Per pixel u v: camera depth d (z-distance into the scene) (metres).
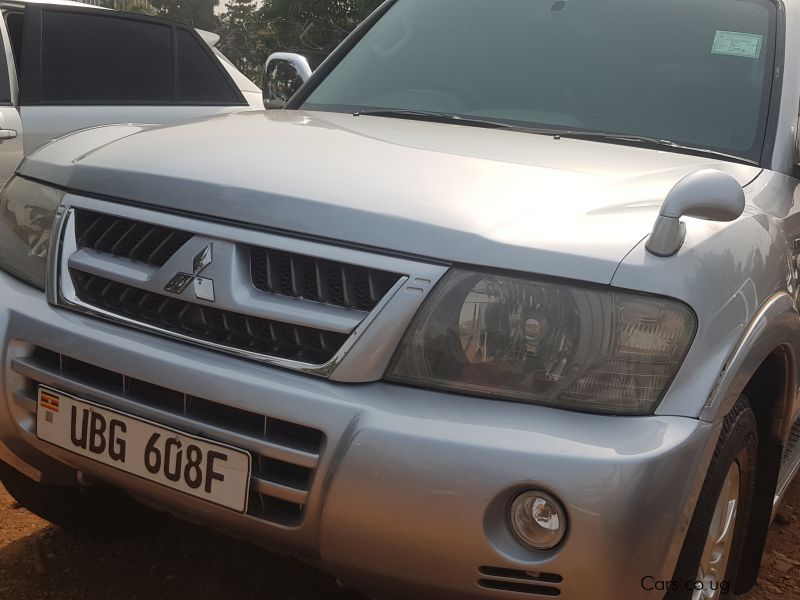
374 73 3.29
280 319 1.93
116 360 2.02
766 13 3.05
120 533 2.86
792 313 2.28
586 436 1.79
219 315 2.01
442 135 2.62
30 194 2.42
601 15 3.16
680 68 2.95
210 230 2.03
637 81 2.94
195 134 2.51
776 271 2.26
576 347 1.85
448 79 3.13
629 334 1.85
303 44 24.72
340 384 1.87
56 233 2.26
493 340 1.86
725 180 1.98
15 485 2.62
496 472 1.74
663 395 1.86
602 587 1.75
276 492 1.88
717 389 1.91
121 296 2.12
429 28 3.37
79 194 2.29
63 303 2.18
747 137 2.77
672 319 1.87
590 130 2.82
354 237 1.93
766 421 2.42
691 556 1.99
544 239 1.91
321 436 1.84
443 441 1.77
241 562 2.80
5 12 5.65
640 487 1.75
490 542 1.76
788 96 2.84
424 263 1.89
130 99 6.17
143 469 2.01
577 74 3.00
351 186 2.05
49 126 5.66
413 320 1.88
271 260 1.99
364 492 1.79
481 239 1.89
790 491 3.71
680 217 1.96
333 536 1.84
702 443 1.85
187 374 1.94
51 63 5.77
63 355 2.11
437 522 1.76
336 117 2.90
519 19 3.25
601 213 2.03
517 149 2.50
